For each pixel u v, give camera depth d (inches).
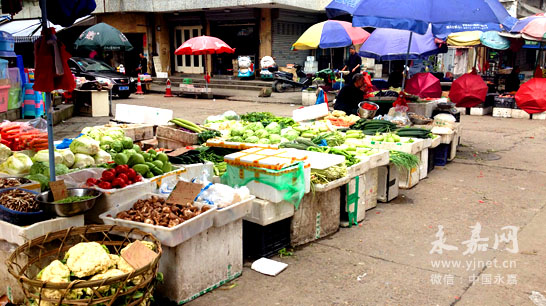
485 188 273.1
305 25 1016.2
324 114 352.2
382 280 162.4
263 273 166.4
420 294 152.7
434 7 261.6
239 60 900.6
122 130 268.2
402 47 375.2
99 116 563.2
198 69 1032.2
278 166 169.0
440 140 317.1
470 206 241.3
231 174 184.5
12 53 447.8
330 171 193.3
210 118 326.3
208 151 231.0
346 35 429.4
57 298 106.7
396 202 250.4
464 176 300.4
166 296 143.9
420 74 415.8
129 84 765.9
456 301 148.4
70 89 157.9
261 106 658.2
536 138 425.7
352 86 374.3
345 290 155.4
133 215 146.2
